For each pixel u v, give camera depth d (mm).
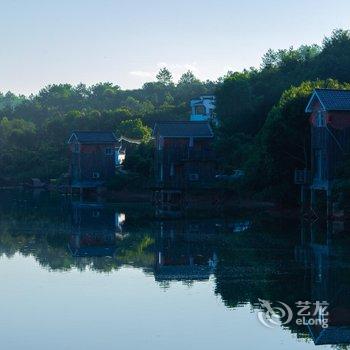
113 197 92812
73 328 23312
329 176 53188
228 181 75375
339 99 53938
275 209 65688
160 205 77625
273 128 61969
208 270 33688
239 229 50969
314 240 43688
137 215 64688
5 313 25375
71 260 37500
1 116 189875
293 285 29656
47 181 124375
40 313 25359
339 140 53156
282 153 62406
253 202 72500
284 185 63250
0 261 37156
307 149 61094
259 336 22219
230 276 32000
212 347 21125
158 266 35219
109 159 99812
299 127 61156
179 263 36062
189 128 83250
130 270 34125
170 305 26375
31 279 31875
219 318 24391
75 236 48406
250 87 99125
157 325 23578
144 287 29781
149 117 141750
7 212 69062
